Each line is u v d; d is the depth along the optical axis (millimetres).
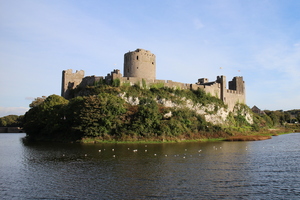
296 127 131875
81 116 57188
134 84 78438
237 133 77125
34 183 23188
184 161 33031
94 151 41719
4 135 95875
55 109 67250
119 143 53938
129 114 62062
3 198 19562
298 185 23062
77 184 22703
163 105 76438
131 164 30859
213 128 72438
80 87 87375
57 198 19516
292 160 34719
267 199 19641
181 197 19609
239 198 19719
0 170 28125
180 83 89062
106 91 72062
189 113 76188
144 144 53062
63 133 64312
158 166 29797
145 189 21312
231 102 106875
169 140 58844
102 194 20203
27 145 52344
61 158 35125
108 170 27688
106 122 56906
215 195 20219
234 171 27891
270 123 126562
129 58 85062
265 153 41062
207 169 28562
